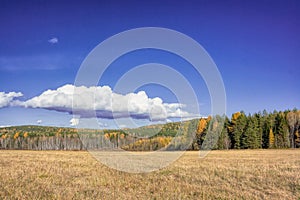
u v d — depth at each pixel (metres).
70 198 10.73
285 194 12.11
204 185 13.81
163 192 12.12
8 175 15.45
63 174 16.39
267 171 18.25
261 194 12.06
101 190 12.34
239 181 14.91
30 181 14.14
